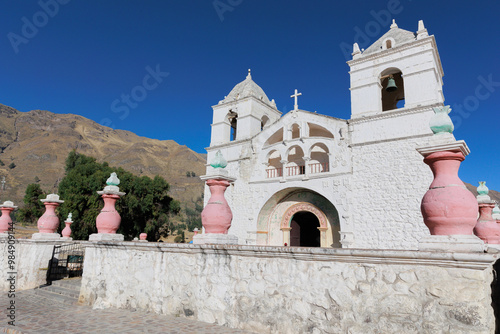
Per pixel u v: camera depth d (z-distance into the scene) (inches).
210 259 279.0
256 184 1022.4
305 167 934.4
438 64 860.6
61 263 565.3
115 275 346.9
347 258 207.0
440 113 208.8
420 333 175.9
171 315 292.8
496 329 193.2
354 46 928.3
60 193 1423.5
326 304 212.5
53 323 285.9
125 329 258.5
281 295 233.8
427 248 182.7
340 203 842.2
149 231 1562.5
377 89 858.8
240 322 250.8
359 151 846.5
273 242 1005.2
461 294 167.6
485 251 190.2
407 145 773.3
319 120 938.1
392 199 766.5
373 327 191.9
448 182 188.7
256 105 1133.1
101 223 385.4
